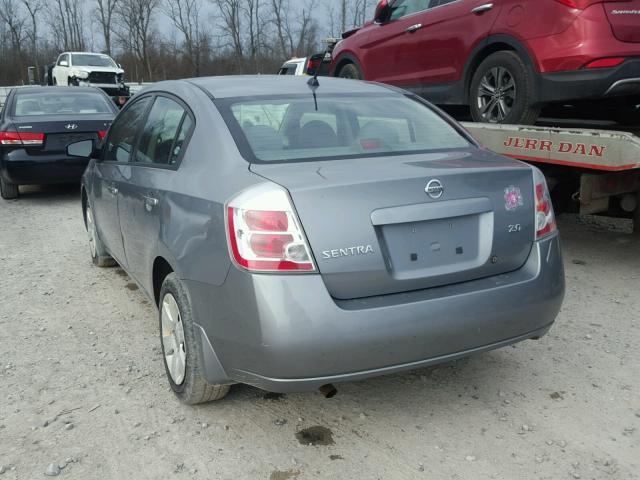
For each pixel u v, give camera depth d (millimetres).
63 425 3168
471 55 6039
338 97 3664
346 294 2682
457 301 2793
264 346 2609
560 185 5191
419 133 3525
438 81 6598
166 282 3307
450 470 2791
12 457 2908
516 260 3041
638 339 4070
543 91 5270
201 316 2910
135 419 3219
